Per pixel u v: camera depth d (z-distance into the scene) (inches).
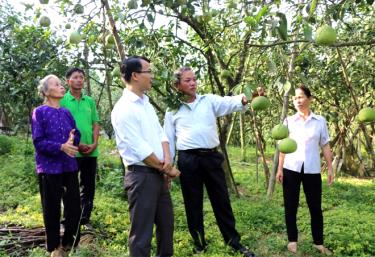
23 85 242.1
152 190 115.0
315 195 155.6
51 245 138.6
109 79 208.4
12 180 255.0
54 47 219.8
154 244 158.2
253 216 199.3
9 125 446.6
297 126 154.5
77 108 168.6
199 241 155.9
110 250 155.3
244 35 105.0
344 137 342.6
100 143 440.8
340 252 160.7
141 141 112.4
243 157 425.7
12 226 175.5
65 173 140.4
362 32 205.5
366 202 251.9
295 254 158.7
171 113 154.3
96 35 177.2
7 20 298.7
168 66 189.2
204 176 151.5
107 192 234.8
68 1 163.2
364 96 285.4
